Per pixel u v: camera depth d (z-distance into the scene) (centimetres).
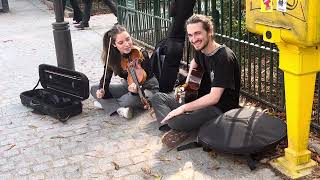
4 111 475
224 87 338
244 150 311
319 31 255
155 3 634
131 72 423
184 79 450
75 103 444
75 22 1077
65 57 512
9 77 621
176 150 356
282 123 334
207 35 343
